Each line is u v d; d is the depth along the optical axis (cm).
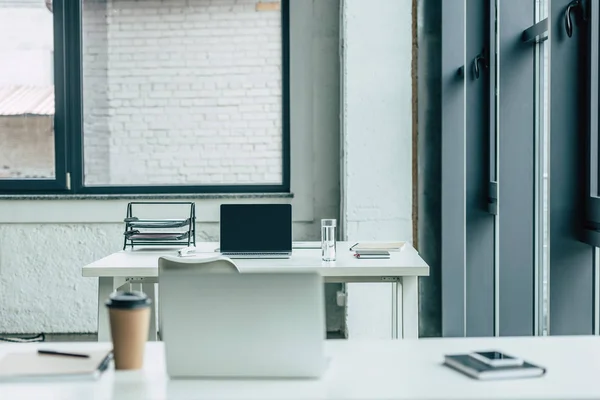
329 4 525
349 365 165
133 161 539
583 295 264
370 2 485
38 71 534
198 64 537
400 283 338
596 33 255
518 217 331
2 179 531
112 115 538
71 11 529
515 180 330
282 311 156
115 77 536
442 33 443
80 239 528
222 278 157
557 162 264
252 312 157
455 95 444
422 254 456
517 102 330
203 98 538
